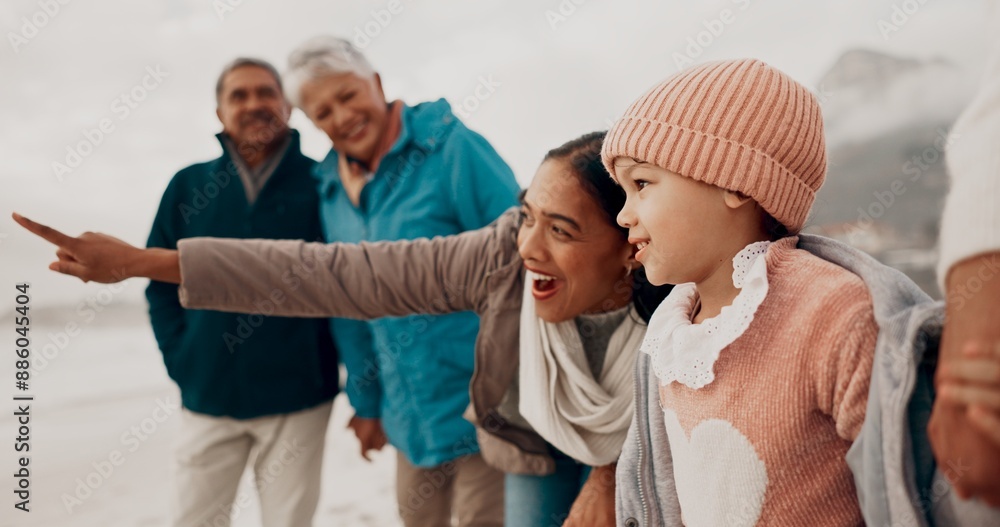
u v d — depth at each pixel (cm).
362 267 134
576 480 143
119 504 350
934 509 63
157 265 128
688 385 81
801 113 77
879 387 64
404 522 216
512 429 138
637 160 81
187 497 213
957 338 53
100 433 528
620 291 122
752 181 75
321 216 222
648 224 81
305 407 214
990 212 50
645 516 99
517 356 132
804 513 75
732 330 76
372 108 195
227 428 212
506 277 130
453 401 191
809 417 73
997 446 51
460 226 193
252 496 333
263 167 219
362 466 411
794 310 74
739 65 79
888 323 64
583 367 124
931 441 58
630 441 102
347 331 219
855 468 68
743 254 78
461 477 196
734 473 78
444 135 188
